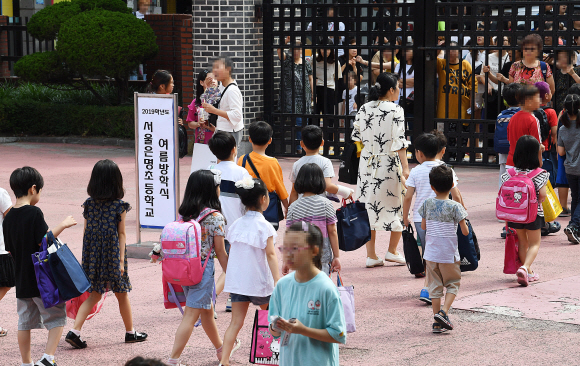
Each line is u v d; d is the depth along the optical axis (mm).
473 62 19234
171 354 7438
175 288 7719
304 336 5613
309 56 21859
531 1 18531
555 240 12750
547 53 18516
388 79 11250
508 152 13062
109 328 9062
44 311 7465
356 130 11648
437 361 7652
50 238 7422
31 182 7598
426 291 9484
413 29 19906
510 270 10281
